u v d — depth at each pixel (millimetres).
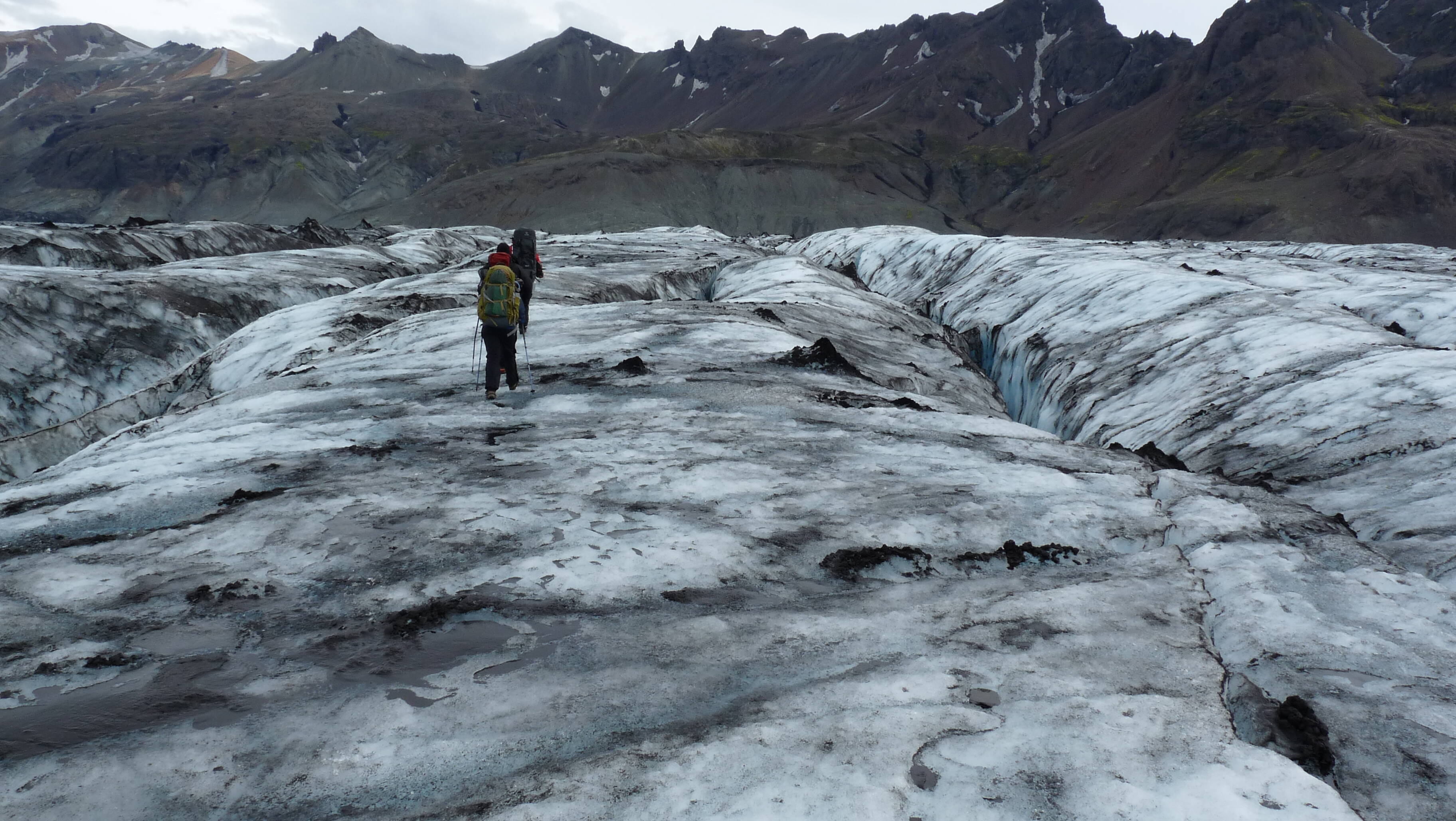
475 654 3637
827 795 2586
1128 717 3100
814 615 4141
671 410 8828
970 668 3527
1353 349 13914
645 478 6340
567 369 11062
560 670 3506
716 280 40469
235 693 3283
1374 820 2742
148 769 2768
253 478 6270
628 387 9859
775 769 2738
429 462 6773
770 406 9125
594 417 8516
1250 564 5117
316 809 2596
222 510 5504
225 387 18234
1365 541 7613
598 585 4379
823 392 10000
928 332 26547
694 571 4617
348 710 3170
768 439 7707
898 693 3291
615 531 5168
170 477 6289
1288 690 3613
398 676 3439
